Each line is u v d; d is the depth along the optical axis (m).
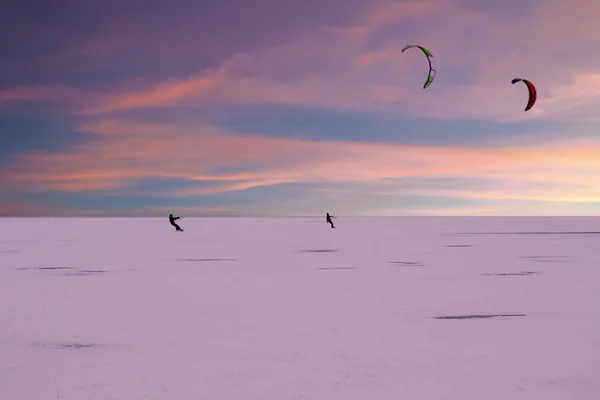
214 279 12.01
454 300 9.26
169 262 15.66
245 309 8.49
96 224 62.84
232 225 57.16
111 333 6.88
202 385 4.88
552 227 48.00
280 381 4.99
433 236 30.88
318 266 14.61
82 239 27.97
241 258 16.89
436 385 4.88
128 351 6.05
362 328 7.15
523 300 9.23
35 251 19.62
